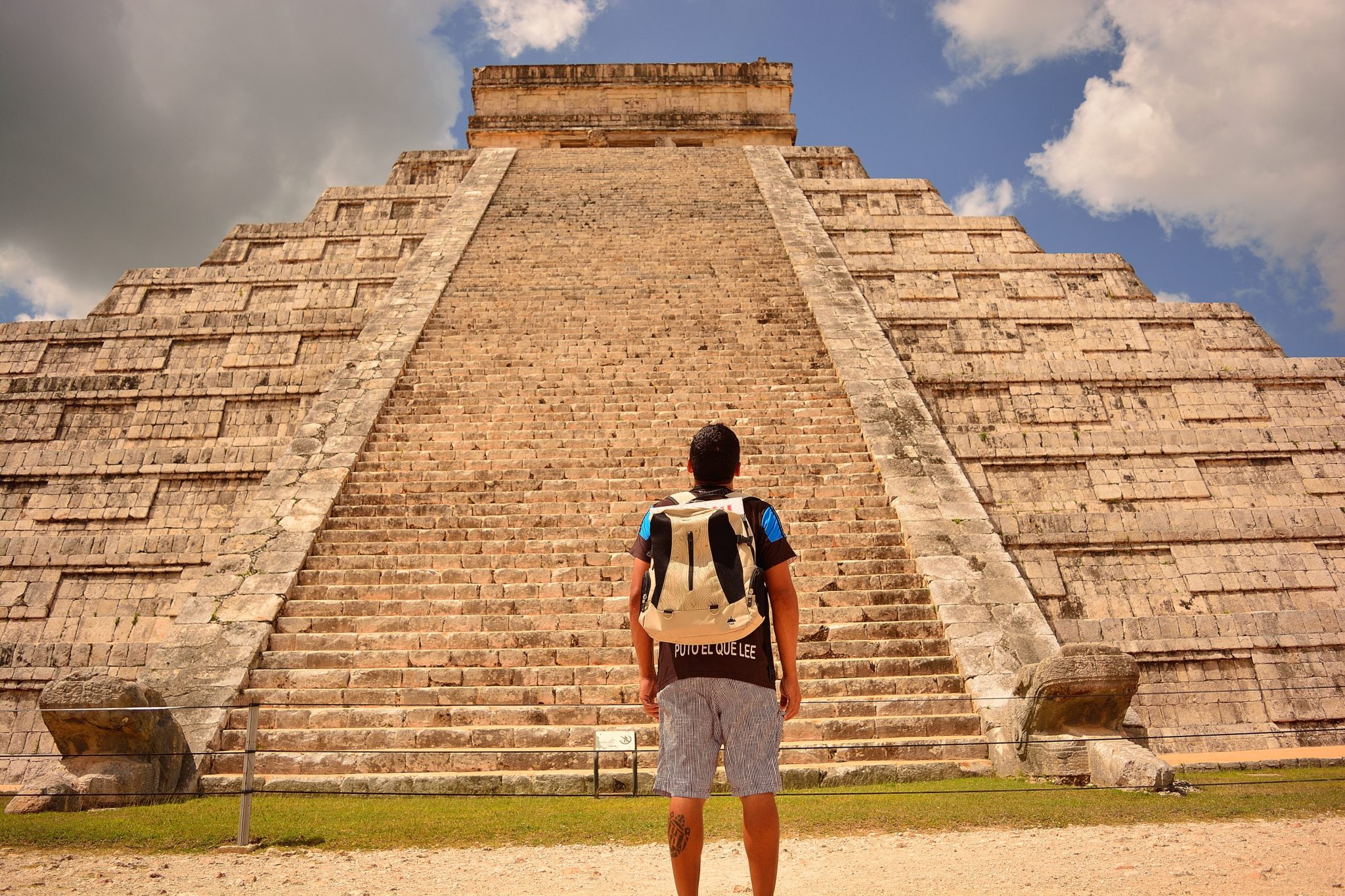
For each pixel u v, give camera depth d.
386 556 11.73
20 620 13.76
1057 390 17.22
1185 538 14.60
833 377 15.93
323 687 9.79
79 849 5.69
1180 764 9.84
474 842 5.88
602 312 17.91
